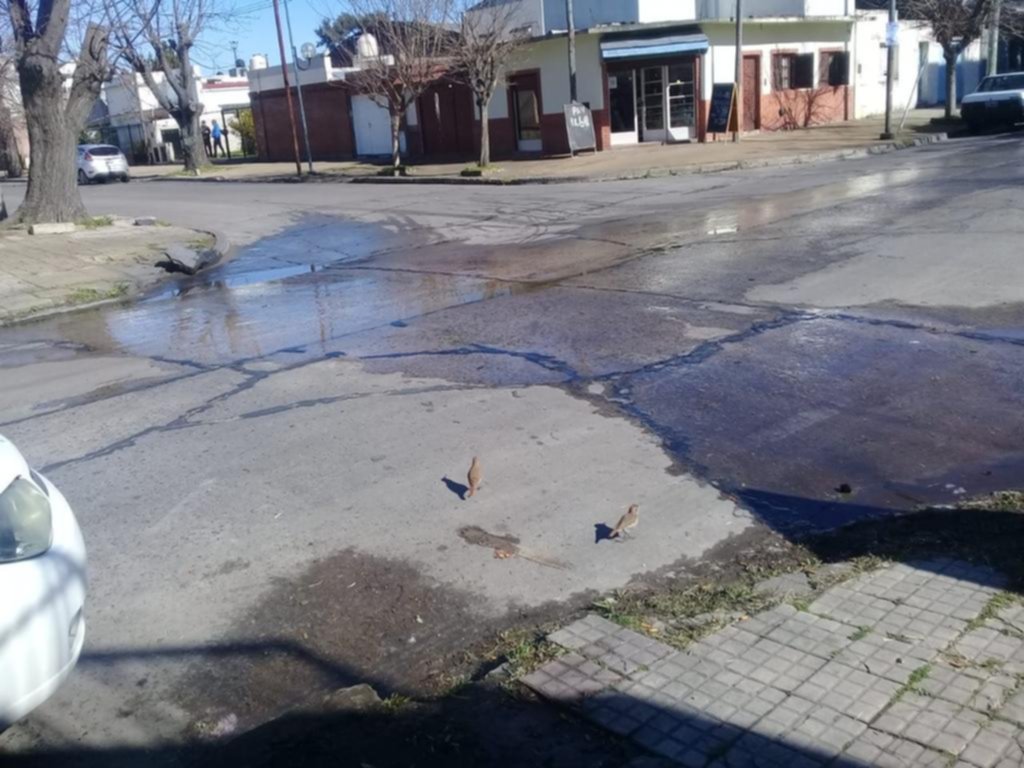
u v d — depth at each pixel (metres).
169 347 9.48
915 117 32.59
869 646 3.59
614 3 29.41
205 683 3.81
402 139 36.34
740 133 29.56
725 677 3.48
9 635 3.06
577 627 3.93
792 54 31.16
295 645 4.03
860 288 9.21
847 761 2.99
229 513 5.29
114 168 38.31
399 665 3.85
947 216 12.43
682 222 14.52
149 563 4.79
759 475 5.38
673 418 6.29
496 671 3.66
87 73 18.41
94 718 3.64
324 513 5.20
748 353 7.52
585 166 25.44
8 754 3.46
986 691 3.26
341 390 7.41
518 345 8.29
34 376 8.80
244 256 15.87
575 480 5.44
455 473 5.62
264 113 43.16
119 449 6.47
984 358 7.01
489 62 26.50
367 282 12.23
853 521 4.78
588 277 10.95
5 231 17.88
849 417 6.11
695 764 3.03
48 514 3.47
